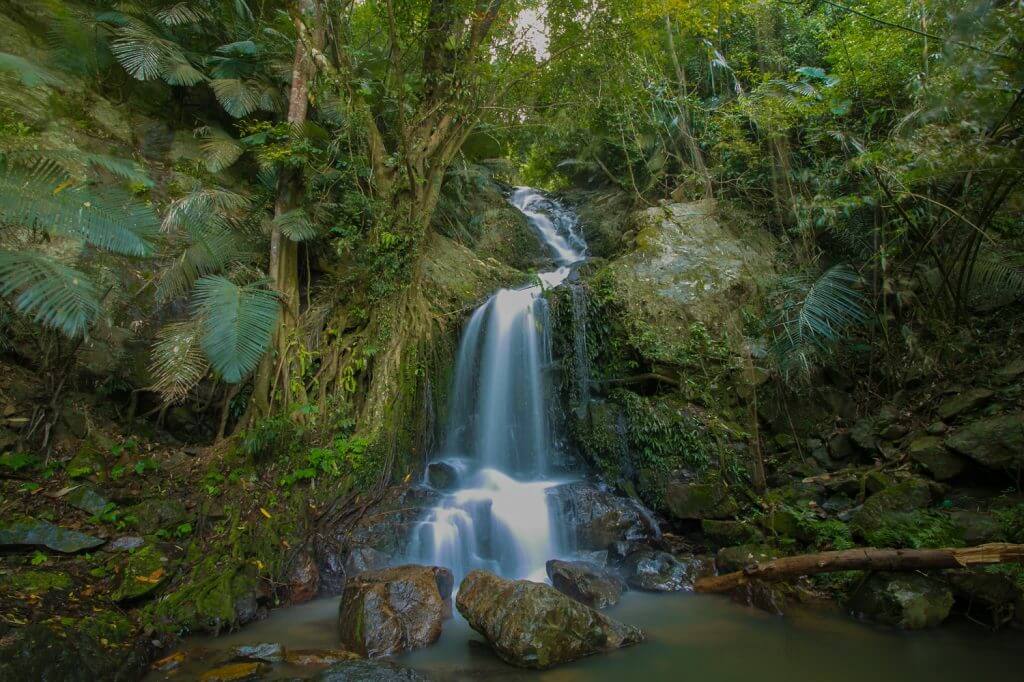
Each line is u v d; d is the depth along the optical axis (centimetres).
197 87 805
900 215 616
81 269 560
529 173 1399
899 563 408
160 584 420
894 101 665
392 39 630
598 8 692
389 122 814
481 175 1031
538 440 692
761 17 855
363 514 552
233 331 480
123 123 717
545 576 526
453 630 420
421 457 658
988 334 581
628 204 1056
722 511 548
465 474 667
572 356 696
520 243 1011
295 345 618
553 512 581
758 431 607
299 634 414
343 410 612
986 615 407
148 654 363
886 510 471
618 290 693
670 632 411
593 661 369
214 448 579
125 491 498
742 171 828
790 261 730
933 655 366
